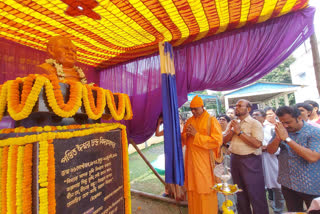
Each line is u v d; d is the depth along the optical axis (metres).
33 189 0.90
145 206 3.15
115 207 1.51
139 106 3.59
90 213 1.21
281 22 2.41
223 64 2.75
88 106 1.18
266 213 2.16
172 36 2.81
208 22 2.43
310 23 2.25
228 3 2.04
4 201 0.93
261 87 9.47
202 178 2.23
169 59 2.69
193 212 2.38
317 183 1.64
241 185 2.35
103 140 1.43
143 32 2.64
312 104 2.79
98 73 4.23
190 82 3.01
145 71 3.60
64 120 1.26
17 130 1.01
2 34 2.57
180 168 2.43
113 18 2.24
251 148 2.25
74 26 2.42
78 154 1.16
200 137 2.22
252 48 2.56
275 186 2.69
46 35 2.64
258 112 3.20
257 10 2.21
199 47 2.96
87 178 1.22
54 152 0.98
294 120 1.78
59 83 1.06
